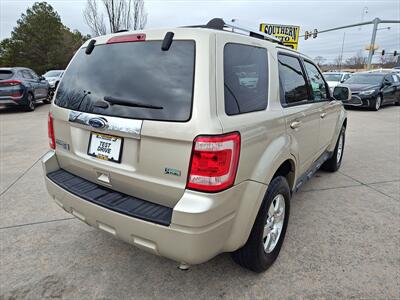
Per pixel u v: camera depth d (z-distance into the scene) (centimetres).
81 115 218
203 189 174
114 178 210
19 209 356
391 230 315
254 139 202
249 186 202
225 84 189
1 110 1244
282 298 223
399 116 1133
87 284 236
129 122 190
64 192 228
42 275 246
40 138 726
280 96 257
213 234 181
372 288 233
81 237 300
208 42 183
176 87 182
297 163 279
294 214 349
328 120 395
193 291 230
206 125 171
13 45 4197
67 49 4328
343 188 429
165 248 183
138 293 228
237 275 246
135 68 201
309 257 269
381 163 549
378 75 1370
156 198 193
